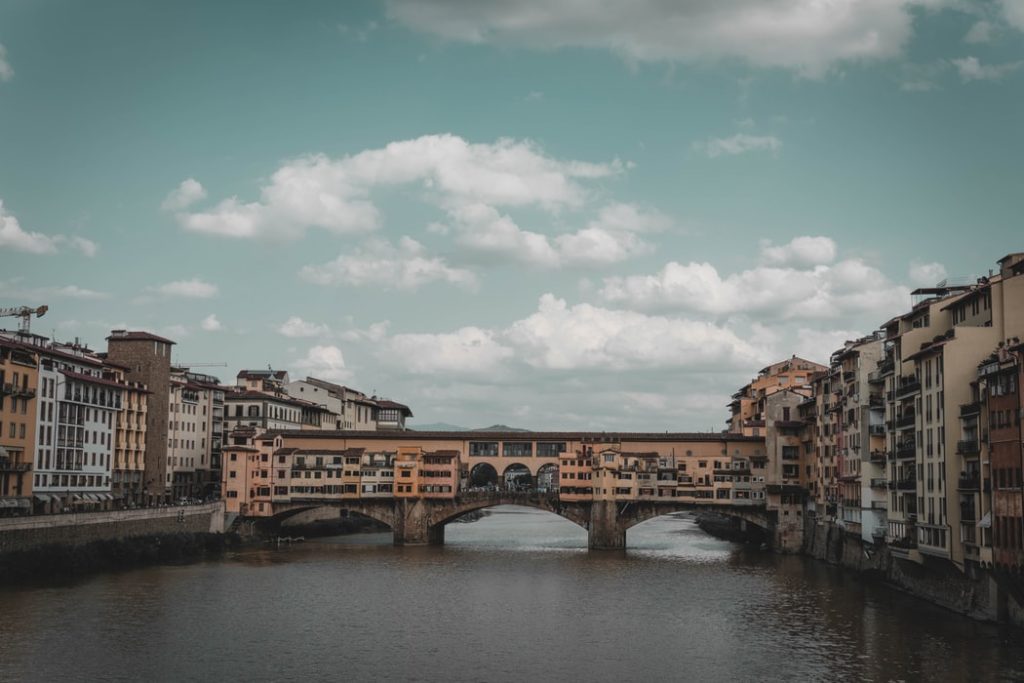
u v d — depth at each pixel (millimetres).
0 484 133750
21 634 90688
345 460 185750
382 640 92188
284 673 79812
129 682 76250
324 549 173000
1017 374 82625
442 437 197125
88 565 130250
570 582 130625
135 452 179125
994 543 87625
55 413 149000
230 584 124562
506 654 86938
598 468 180000
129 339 186500
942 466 99000
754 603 112250
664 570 144125
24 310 171375
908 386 110062
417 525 184250
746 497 178375
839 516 145375
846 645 88250
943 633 91375
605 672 80812
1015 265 101000
